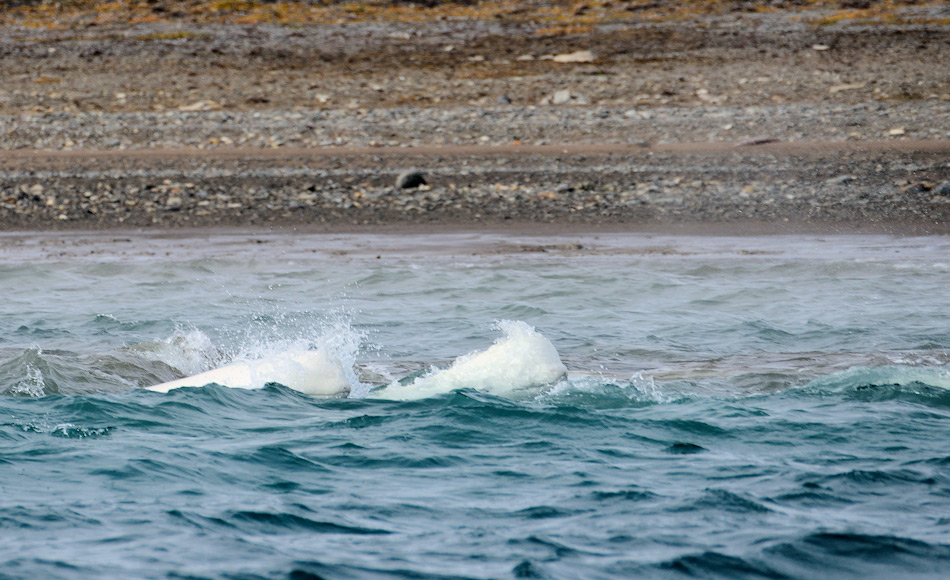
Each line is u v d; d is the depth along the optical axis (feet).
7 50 558.97
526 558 69.97
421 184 340.18
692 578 67.21
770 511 80.69
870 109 414.62
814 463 95.61
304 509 81.00
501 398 123.75
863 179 330.54
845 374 135.64
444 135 408.87
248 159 376.68
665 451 100.68
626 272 228.22
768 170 344.08
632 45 541.34
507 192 330.75
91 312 192.03
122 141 409.69
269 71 515.09
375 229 292.81
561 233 283.18
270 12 652.07
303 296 207.51
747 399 125.29
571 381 132.26
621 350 158.30
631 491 86.28
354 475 91.97
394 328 177.06
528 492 86.38
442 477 91.25
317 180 348.59
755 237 274.16
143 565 67.67
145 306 198.18
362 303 199.82
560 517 79.36
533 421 112.78
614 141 393.29
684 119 415.23
